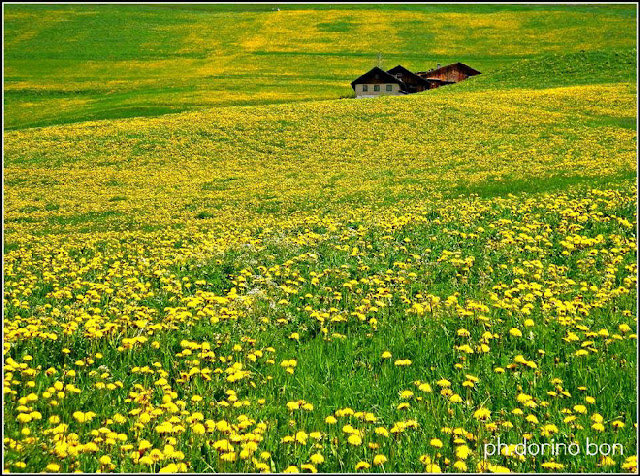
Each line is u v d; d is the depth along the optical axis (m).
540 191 27.53
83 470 6.53
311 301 12.36
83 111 78.44
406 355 9.72
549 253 15.37
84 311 11.87
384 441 7.16
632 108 55.88
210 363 9.59
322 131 54.12
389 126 54.53
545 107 58.03
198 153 50.09
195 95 87.88
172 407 7.56
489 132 50.44
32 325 10.78
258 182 40.88
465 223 19.73
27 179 45.03
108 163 48.72
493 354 9.50
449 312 11.20
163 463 6.59
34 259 21.62
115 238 25.62
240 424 7.07
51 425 7.36
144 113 74.75
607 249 15.19
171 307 12.71
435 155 45.03
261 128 55.69
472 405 8.01
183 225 28.48
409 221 21.16
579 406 7.50
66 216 34.22
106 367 9.09
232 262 16.48
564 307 10.62
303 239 18.89
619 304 11.27
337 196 33.78
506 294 11.85
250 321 11.30
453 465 6.60
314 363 9.52
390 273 14.25
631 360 8.98
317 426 7.55
